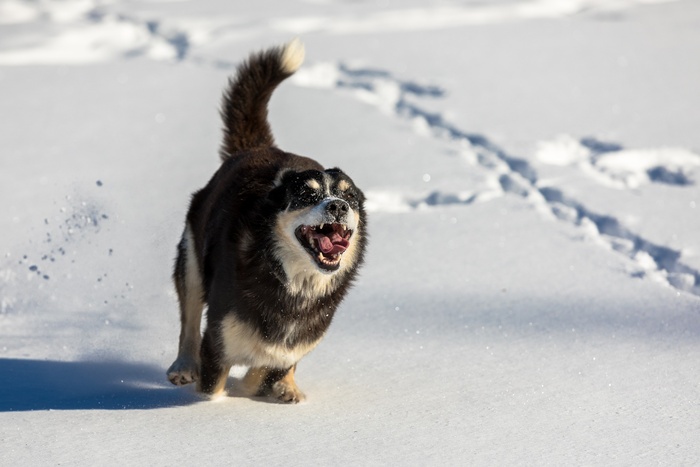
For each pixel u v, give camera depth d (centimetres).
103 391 712
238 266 671
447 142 1435
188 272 778
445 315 879
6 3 2442
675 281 983
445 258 1031
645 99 1619
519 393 689
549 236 1089
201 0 2550
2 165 1298
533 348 793
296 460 560
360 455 570
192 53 1991
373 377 736
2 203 1153
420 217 1159
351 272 711
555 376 725
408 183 1255
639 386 702
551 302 909
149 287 941
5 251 1012
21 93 1675
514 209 1177
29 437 591
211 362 691
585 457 570
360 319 871
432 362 765
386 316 878
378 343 812
